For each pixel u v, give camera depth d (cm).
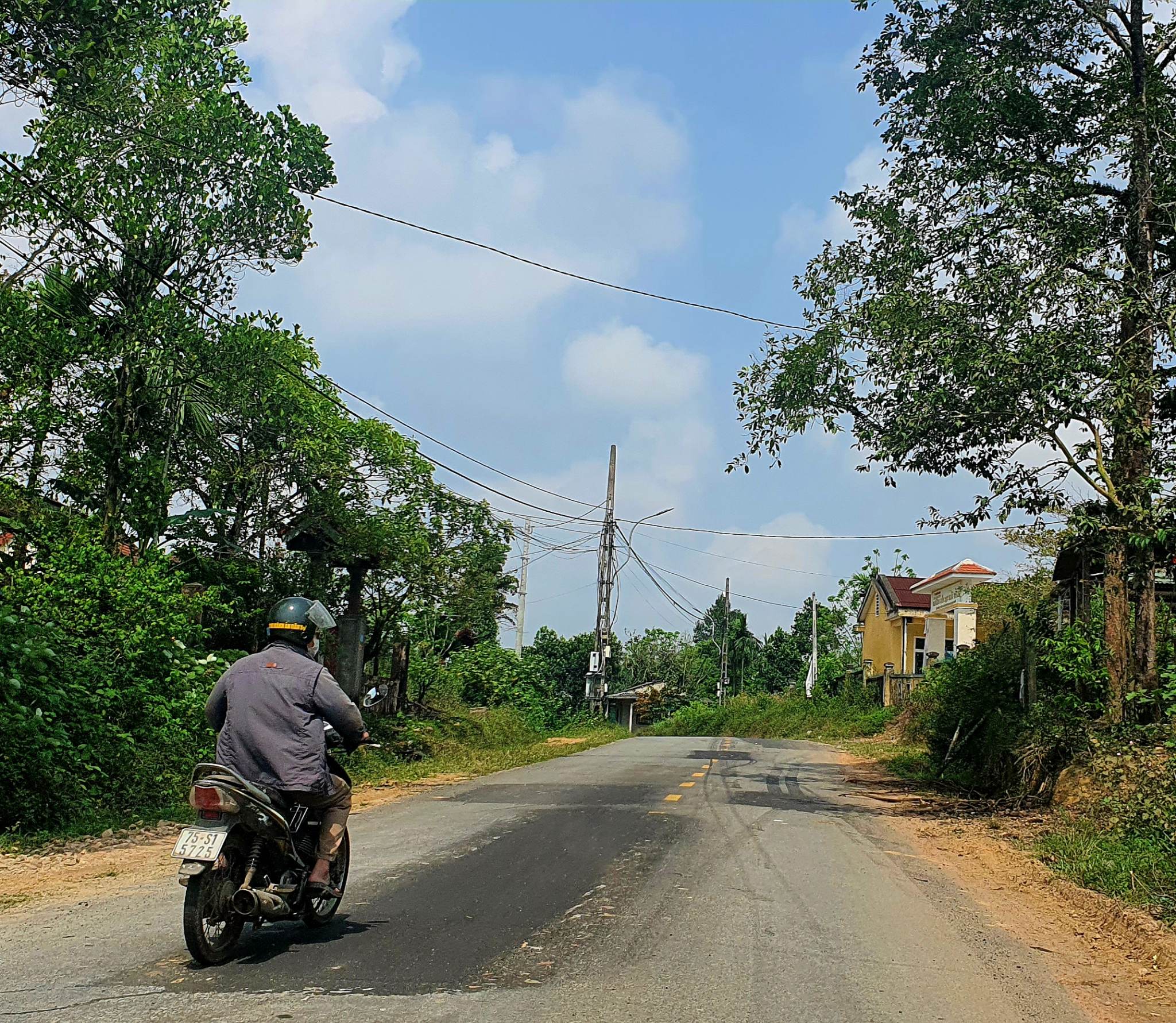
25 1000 459
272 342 1530
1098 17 1317
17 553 1359
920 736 2353
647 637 6475
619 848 888
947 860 932
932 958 586
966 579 3369
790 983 519
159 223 1395
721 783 1510
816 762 2053
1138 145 1267
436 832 977
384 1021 439
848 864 866
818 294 1416
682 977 521
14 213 1295
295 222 1439
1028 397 1177
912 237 1343
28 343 1361
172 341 1423
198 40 1429
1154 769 1041
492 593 2236
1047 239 1219
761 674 6384
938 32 1365
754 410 1434
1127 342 1180
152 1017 437
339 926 607
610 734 3173
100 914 642
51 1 1259
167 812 1076
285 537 1819
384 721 1984
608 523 3603
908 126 1398
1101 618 1630
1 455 1435
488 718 2664
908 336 1234
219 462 1741
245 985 487
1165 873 800
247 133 1390
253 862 541
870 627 4625
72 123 1323
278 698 564
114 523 1447
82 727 1055
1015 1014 493
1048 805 1212
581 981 508
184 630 1250
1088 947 641
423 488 2027
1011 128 1373
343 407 1886
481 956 546
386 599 2086
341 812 596
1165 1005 529
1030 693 1437
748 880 770
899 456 1304
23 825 939
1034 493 1285
